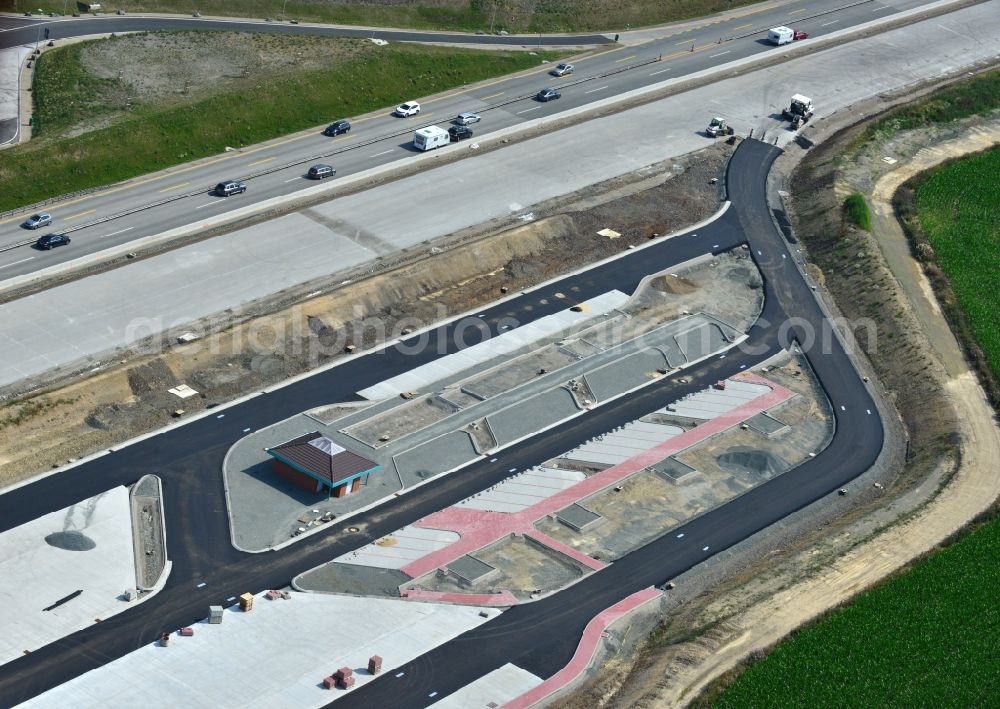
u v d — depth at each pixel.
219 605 89.31
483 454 107.06
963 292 130.00
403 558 95.06
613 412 113.25
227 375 113.94
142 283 123.94
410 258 131.00
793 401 116.06
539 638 87.62
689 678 82.75
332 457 100.75
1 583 89.88
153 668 83.50
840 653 84.94
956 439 108.62
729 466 106.75
